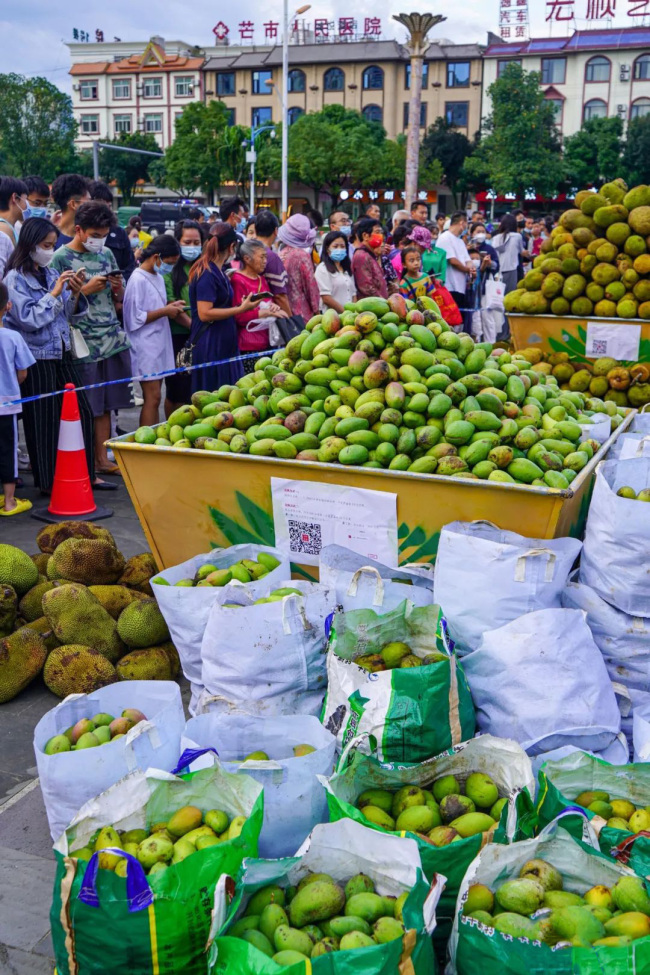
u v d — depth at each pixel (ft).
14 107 219.00
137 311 24.03
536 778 9.45
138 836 8.38
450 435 13.20
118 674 13.75
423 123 244.83
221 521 14.75
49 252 20.36
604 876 7.97
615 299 22.89
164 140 285.64
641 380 21.56
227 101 268.00
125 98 285.23
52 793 8.96
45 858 10.30
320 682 11.48
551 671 10.43
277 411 14.53
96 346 22.31
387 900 7.73
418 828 8.73
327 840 8.00
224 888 7.38
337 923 7.45
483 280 42.50
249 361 23.08
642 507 11.23
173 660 14.21
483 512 12.60
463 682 10.09
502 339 42.86
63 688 13.34
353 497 13.32
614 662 11.88
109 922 7.33
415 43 92.17
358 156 196.24
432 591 12.48
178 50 285.84
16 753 12.32
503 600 11.09
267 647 10.91
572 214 23.98
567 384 22.95
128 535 20.13
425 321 14.94
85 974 7.56
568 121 235.61
